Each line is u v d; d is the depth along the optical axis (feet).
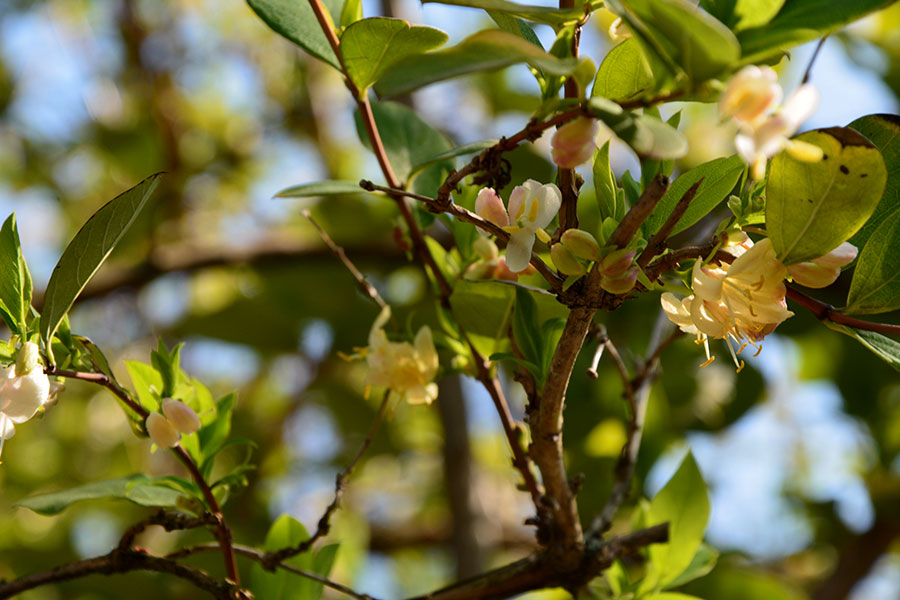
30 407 2.19
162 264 4.68
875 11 2.03
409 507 6.19
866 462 4.81
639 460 3.47
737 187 2.57
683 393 3.92
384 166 2.45
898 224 2.17
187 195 5.93
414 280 4.49
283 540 2.54
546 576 2.42
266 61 6.33
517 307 2.35
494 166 2.11
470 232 2.47
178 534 3.93
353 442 5.37
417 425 5.67
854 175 2.08
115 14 6.11
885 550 4.55
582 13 2.06
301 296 4.61
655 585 2.52
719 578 2.80
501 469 5.99
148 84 6.05
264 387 6.13
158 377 2.40
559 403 2.21
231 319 4.77
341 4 2.42
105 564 2.38
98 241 2.20
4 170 5.99
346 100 6.21
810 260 2.11
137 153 5.53
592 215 3.42
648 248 2.10
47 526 4.96
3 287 2.21
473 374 2.45
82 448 5.77
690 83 2.01
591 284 2.11
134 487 2.42
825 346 4.57
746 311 2.12
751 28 2.05
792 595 2.79
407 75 1.96
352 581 3.02
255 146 6.23
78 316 5.67
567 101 2.05
